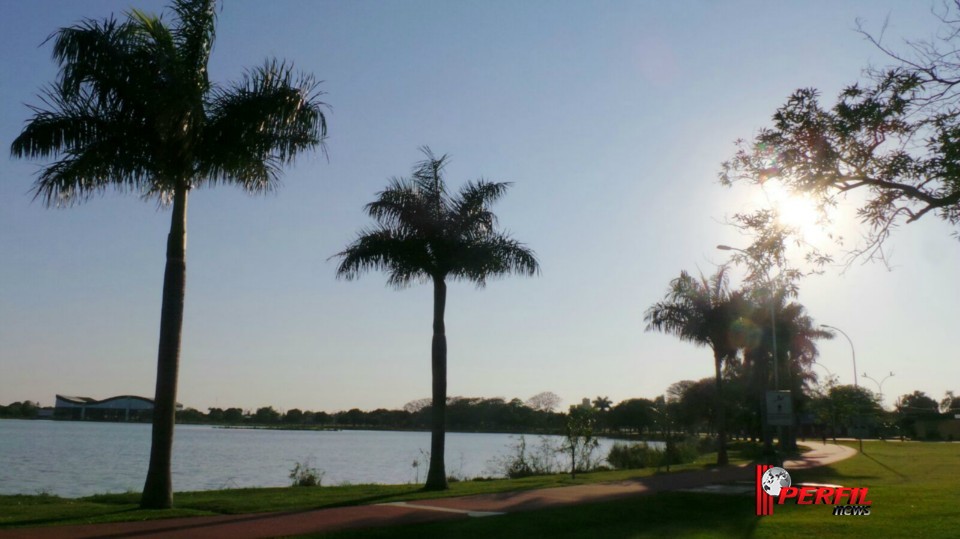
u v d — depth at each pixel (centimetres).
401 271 2441
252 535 1375
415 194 2438
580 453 3759
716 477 2941
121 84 1705
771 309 3816
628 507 1850
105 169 1767
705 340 3906
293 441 10044
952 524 1555
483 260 2384
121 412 16125
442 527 1510
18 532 1368
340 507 1833
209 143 1825
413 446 8594
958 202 1316
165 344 1803
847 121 1316
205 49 1855
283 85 1867
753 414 6812
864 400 10375
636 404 9544
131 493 2072
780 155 1388
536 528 1519
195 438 10650
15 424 15238
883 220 1373
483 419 10700
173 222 1841
